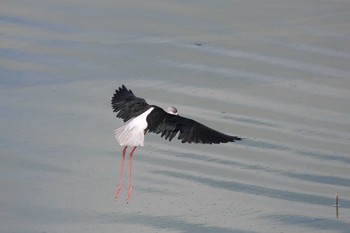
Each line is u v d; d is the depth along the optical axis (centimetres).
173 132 1103
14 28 2150
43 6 2286
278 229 1479
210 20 2206
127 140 1108
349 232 1473
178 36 2119
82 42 2083
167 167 1667
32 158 1675
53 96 1870
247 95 1884
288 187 1606
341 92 1900
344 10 2289
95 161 1677
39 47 2059
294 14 2256
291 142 1739
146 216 1512
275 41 2102
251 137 1747
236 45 2080
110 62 1998
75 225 1487
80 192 1580
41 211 1529
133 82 1916
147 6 2292
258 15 2244
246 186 1606
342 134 1762
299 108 1850
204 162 1686
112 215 1517
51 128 1769
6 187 1589
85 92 1883
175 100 1845
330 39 2112
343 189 1598
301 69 1986
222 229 1470
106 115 1814
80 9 2266
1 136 1733
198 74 1956
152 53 2036
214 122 1772
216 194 1580
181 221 1496
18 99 1861
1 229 1474
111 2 2319
